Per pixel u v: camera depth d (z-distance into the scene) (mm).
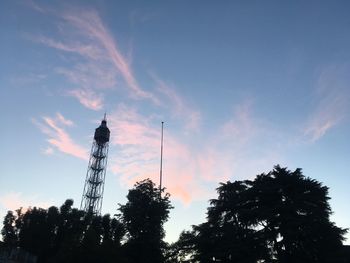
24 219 75625
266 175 49062
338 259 41219
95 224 65750
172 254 58562
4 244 72375
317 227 42344
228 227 47750
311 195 45500
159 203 60344
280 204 44938
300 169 48344
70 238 66375
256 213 45156
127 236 59500
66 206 76312
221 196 52062
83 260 49469
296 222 42531
